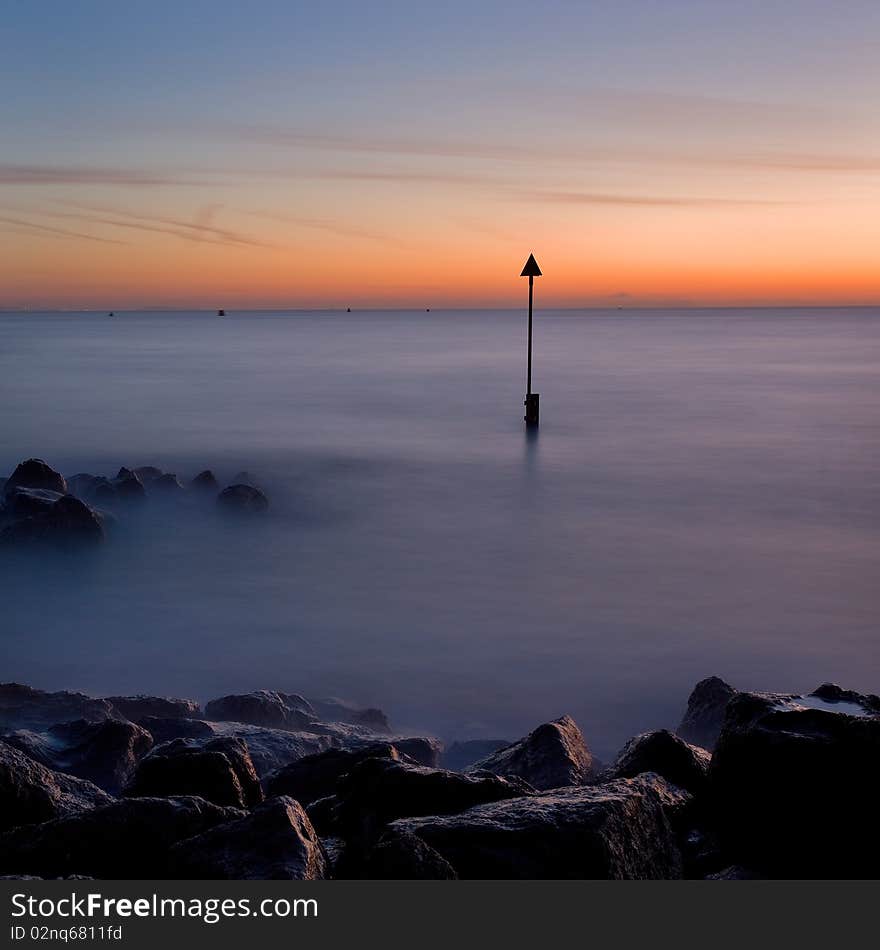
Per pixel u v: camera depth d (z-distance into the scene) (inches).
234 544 1245.1
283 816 219.9
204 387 3336.6
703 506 1457.9
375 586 1069.1
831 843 233.3
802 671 819.4
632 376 3853.3
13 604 984.3
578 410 2642.7
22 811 264.1
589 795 239.9
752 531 1304.1
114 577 1084.5
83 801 284.2
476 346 6914.4
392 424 2374.5
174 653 860.0
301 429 2287.2
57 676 806.5
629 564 1152.2
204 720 530.6
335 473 1740.9
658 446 2015.3
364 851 239.5
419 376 3873.0
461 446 2030.0
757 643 884.6
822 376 3823.8
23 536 1120.8
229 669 823.7
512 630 922.7
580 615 966.4
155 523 1332.4
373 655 854.5
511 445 2043.6
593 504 1481.3
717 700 572.4
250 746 450.3
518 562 1167.6
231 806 277.3
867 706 259.3
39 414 2556.6
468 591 1051.9
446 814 247.9
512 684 788.0
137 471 1535.4
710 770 260.8
